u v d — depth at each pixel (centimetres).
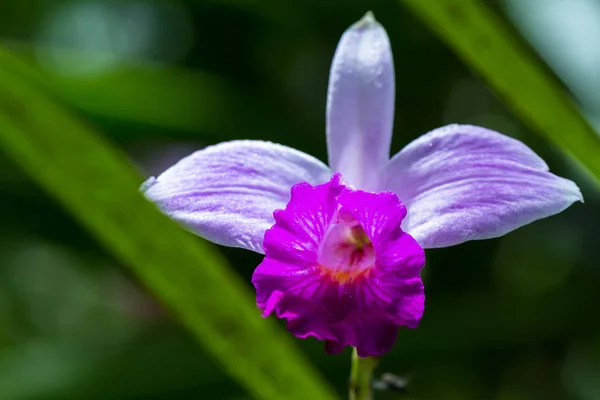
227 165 31
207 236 30
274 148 31
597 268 47
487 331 42
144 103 41
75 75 40
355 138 31
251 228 30
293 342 40
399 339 41
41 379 39
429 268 46
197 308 29
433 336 41
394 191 31
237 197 31
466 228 30
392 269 30
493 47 30
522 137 47
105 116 41
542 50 42
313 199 31
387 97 31
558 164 45
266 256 31
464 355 43
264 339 29
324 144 46
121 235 29
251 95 47
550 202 30
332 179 31
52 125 28
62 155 28
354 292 31
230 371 29
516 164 30
